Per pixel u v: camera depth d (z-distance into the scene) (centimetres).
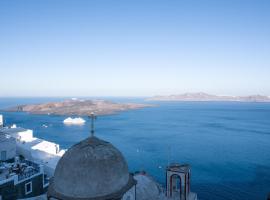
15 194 2947
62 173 1611
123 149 8781
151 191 2972
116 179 1644
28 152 4816
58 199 1580
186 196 3191
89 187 1545
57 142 10075
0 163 3547
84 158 1591
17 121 17362
